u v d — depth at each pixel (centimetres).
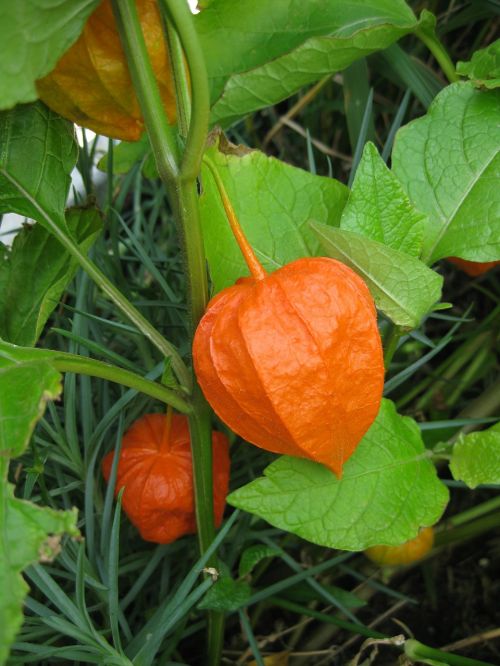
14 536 15
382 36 22
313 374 16
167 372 20
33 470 22
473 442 22
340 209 21
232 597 23
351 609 34
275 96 23
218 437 25
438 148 22
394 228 20
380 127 43
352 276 17
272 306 16
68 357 18
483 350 36
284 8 22
